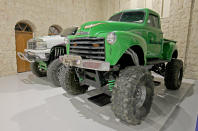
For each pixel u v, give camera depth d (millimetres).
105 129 1916
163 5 5426
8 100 2895
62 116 2254
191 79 4762
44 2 6305
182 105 2672
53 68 3531
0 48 5148
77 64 1993
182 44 4949
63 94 3240
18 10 5492
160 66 3830
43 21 6363
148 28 2645
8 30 5297
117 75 2262
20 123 2053
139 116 1835
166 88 3654
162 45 3180
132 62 2182
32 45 4129
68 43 2369
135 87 1679
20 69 6008
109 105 2652
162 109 2502
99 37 1801
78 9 7848
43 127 1957
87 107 2570
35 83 4180
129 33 1893
